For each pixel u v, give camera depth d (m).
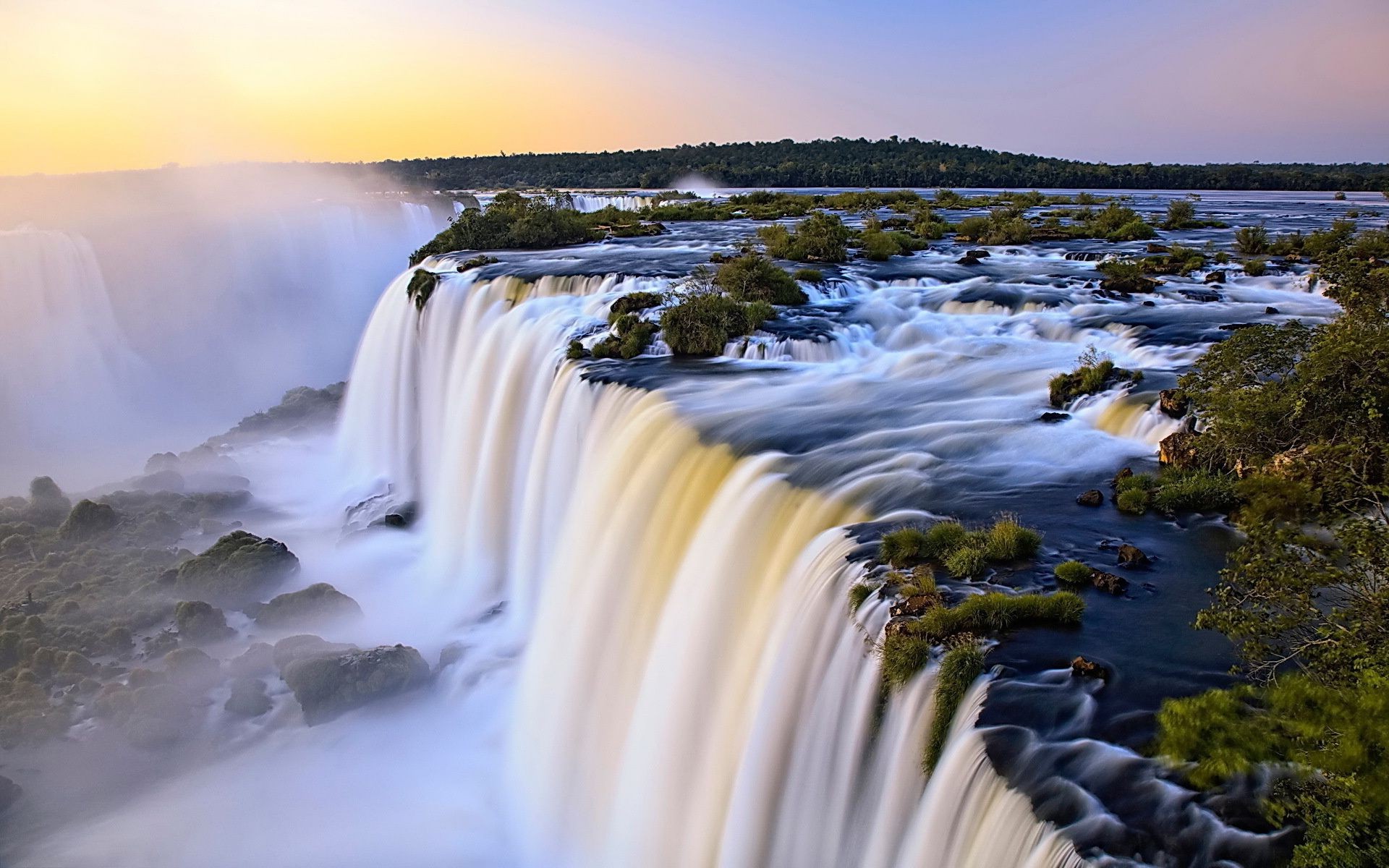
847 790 13.27
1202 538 16.39
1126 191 154.38
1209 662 12.72
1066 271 42.41
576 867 18.73
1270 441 16.97
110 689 23.23
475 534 31.89
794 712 14.77
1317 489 12.55
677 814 16.84
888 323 33.97
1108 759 10.90
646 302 34.94
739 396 25.58
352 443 44.78
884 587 14.56
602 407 27.06
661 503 21.61
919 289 38.88
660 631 19.20
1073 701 11.89
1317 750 9.80
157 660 25.02
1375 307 17.08
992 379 26.61
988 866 10.56
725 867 14.76
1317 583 11.36
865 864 12.62
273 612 27.00
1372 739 8.97
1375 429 14.98
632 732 18.67
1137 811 10.14
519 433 32.25
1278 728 10.31
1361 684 9.75
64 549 31.80
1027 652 12.95
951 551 15.63
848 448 20.88
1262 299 34.31
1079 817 10.12
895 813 12.30
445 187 171.25
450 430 37.66
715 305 31.98
